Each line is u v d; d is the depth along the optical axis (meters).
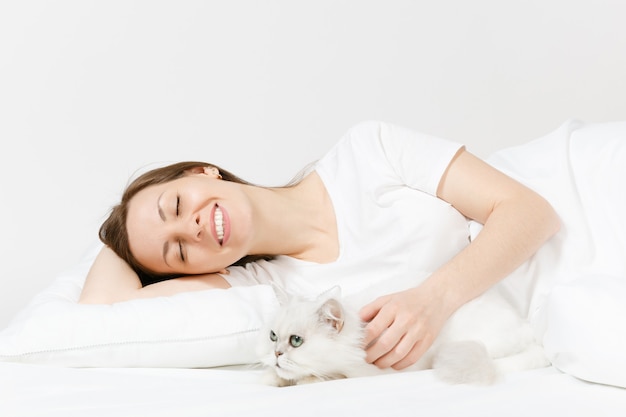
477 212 1.92
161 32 3.29
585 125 2.13
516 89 3.44
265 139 3.34
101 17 3.27
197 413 1.32
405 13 3.40
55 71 3.25
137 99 3.29
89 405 1.37
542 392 1.41
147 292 1.83
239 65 3.34
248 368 1.71
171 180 2.01
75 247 3.17
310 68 3.37
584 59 3.47
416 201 1.97
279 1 3.35
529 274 1.86
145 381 1.49
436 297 1.61
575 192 1.90
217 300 1.69
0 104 3.22
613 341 1.41
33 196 3.20
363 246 1.99
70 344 1.60
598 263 1.84
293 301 1.49
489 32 3.42
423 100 3.41
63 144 3.24
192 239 1.86
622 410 1.33
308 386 1.43
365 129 2.10
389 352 1.53
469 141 3.40
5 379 1.48
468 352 1.48
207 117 3.32
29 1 3.24
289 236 2.02
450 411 1.31
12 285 3.09
